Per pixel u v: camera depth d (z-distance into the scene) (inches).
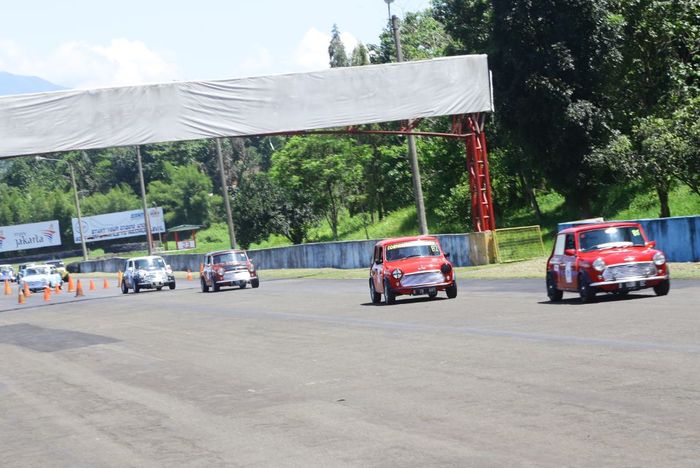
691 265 1525.6
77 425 613.3
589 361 665.6
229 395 671.1
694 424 442.0
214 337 1130.0
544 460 399.9
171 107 2142.0
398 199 4128.9
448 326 1003.3
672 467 372.2
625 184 2913.4
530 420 486.9
